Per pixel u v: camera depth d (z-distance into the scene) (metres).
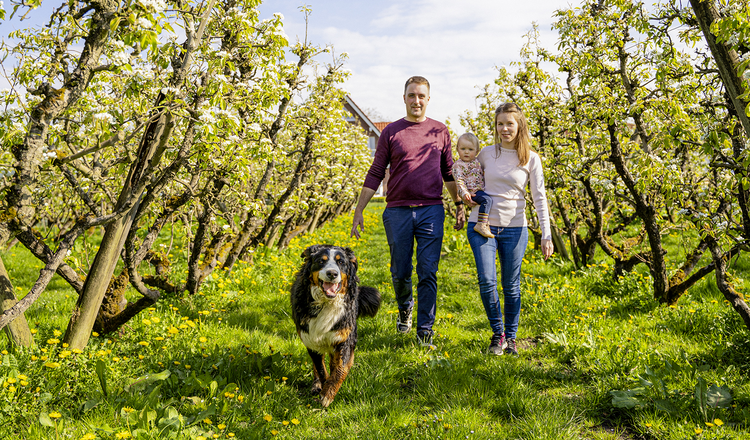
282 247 10.18
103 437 2.55
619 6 4.88
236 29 3.92
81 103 3.38
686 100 4.23
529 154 4.23
